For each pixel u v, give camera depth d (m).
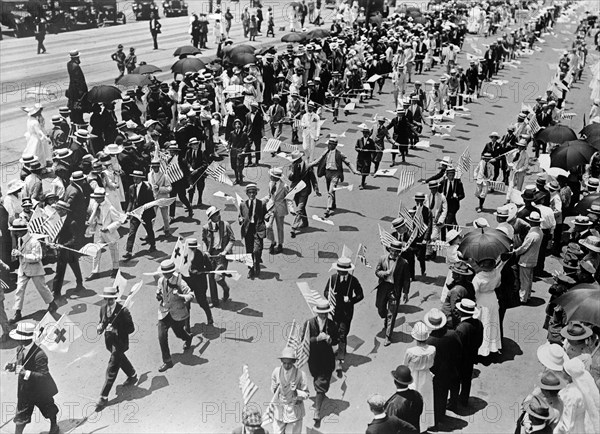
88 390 12.10
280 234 17.58
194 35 44.41
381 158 24.14
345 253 12.34
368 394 12.02
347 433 10.96
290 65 32.25
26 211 15.59
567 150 19.53
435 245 17.27
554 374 9.81
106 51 41.47
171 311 12.47
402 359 13.11
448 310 12.41
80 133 19.89
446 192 17.44
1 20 45.31
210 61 32.31
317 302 11.34
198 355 13.14
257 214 16.02
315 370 11.01
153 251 17.55
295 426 10.13
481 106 35.31
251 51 30.78
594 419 9.50
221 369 12.71
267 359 13.04
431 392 10.84
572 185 20.56
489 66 40.78
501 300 13.37
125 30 51.00
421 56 41.31
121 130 20.89
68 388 12.13
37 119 20.97
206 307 13.98
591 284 12.40
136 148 19.14
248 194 15.98
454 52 41.06
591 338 12.28
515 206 17.45
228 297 15.09
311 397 11.93
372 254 17.84
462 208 21.47
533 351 13.67
